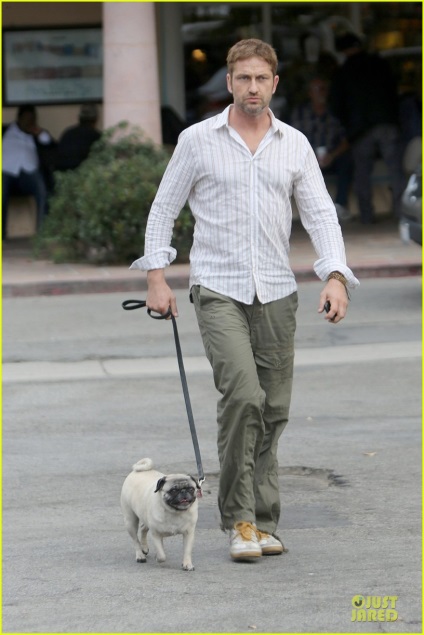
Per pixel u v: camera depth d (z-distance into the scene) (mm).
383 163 31469
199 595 7742
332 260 8383
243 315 8422
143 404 14062
